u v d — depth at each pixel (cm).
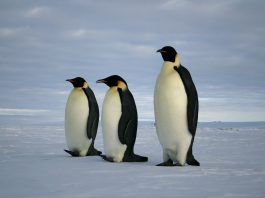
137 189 428
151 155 957
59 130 2423
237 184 460
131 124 768
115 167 646
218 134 2177
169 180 492
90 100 941
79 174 555
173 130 665
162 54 678
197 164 691
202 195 392
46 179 508
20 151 1066
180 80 657
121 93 767
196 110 668
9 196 398
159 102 668
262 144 1398
